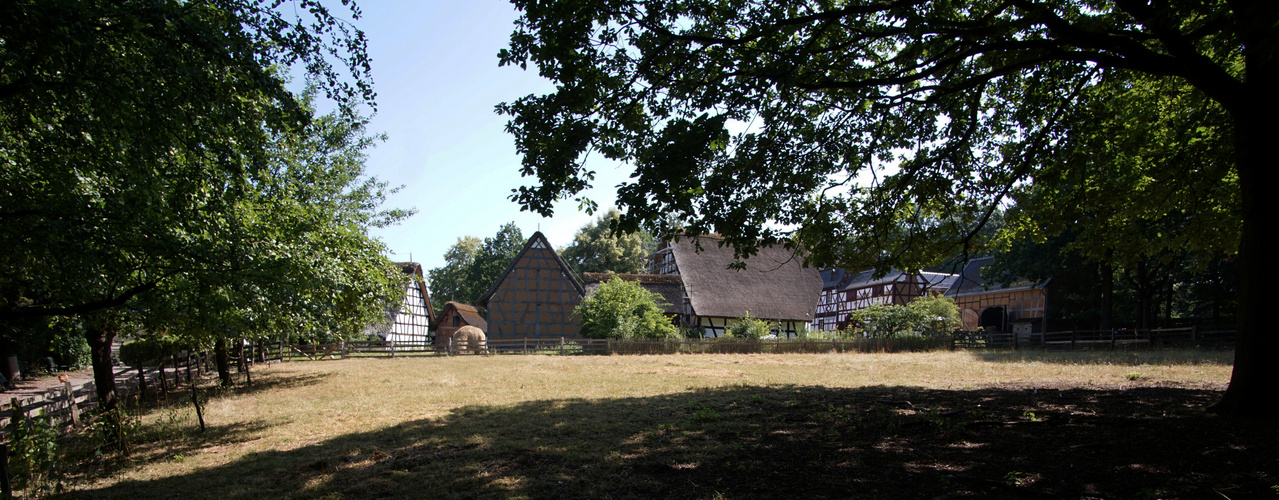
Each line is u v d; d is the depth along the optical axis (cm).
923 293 4269
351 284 1278
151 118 614
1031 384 1220
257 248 848
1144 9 685
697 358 2547
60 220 634
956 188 1041
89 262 668
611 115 821
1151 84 1028
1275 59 651
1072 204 1066
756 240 879
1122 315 3441
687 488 578
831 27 885
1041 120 1006
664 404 1118
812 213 1026
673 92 826
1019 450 633
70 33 531
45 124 644
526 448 771
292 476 697
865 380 1478
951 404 933
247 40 639
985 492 517
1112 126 1022
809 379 1538
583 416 1011
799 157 935
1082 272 3338
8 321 862
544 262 3716
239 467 762
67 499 664
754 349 2917
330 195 1819
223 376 1903
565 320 3675
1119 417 754
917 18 738
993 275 3519
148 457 870
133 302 859
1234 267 2722
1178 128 1021
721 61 802
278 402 1396
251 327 1222
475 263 6856
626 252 5956
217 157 698
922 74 773
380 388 1591
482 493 597
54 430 716
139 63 607
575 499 564
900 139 998
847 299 4862
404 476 665
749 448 715
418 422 1012
